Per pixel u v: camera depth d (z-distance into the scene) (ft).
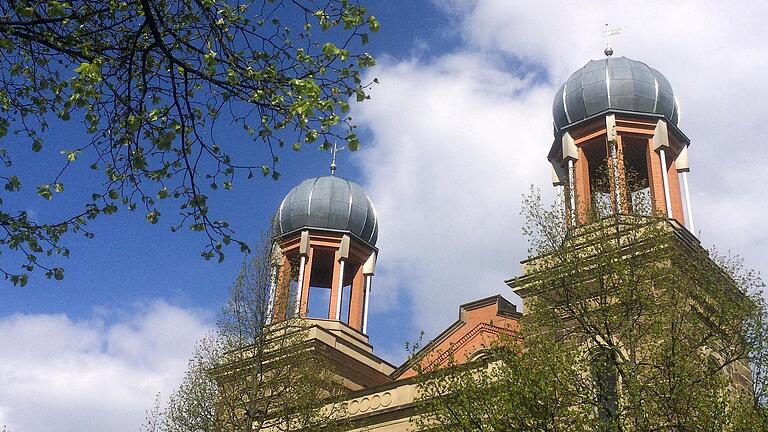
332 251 140.26
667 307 66.28
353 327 134.92
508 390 61.41
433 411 66.39
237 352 95.30
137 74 37.93
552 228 74.13
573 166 107.14
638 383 60.64
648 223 72.90
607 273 68.49
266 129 38.11
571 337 69.92
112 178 39.34
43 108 39.73
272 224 107.65
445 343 115.03
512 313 110.63
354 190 144.66
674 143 108.88
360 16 37.01
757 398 62.85
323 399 95.25
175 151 38.96
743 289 69.31
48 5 35.94
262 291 99.30
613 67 110.52
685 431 58.39
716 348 69.82
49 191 37.96
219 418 92.07
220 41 36.73
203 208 39.40
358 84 37.86
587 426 61.52
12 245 38.83
